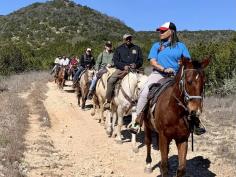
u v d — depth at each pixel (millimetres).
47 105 19344
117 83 12445
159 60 8828
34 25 96625
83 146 12266
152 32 93750
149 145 9578
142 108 8961
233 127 14023
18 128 12922
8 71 41750
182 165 7902
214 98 19125
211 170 9969
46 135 13070
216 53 21422
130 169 10242
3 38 91312
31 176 9203
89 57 20266
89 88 17484
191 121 7680
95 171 9961
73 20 98812
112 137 13398
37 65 48844
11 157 9984
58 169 9906
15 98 19031
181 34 77250
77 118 16750
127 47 12812
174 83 7914
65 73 27438
